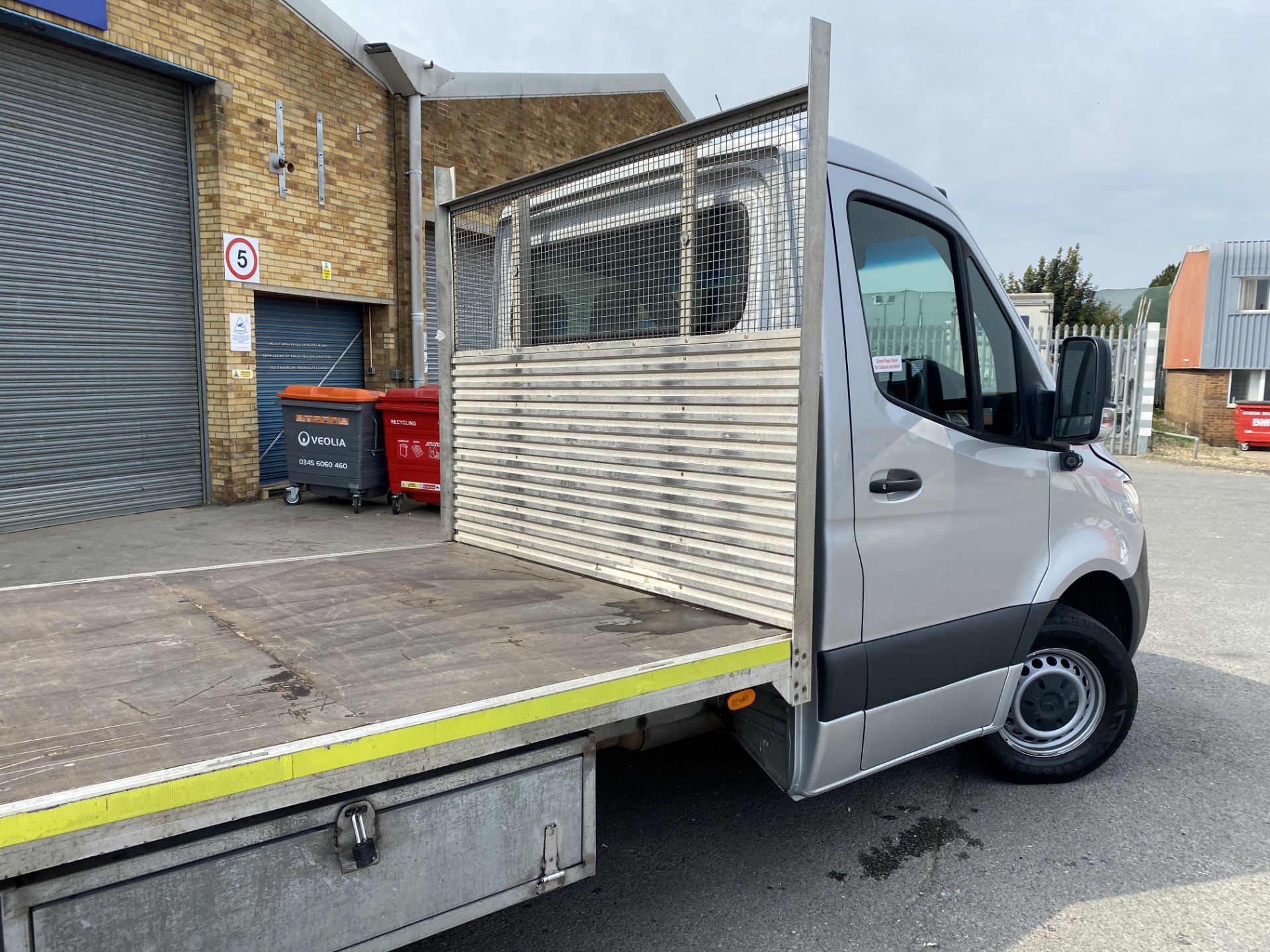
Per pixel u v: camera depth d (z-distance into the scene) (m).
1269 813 3.59
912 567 2.92
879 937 2.78
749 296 2.69
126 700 1.93
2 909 1.40
